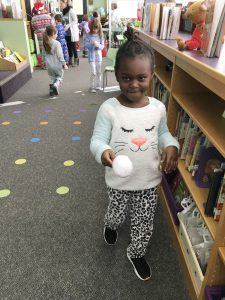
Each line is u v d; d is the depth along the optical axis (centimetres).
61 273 133
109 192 124
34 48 573
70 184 197
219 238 97
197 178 128
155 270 134
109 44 676
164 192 173
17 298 122
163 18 177
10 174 208
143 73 93
